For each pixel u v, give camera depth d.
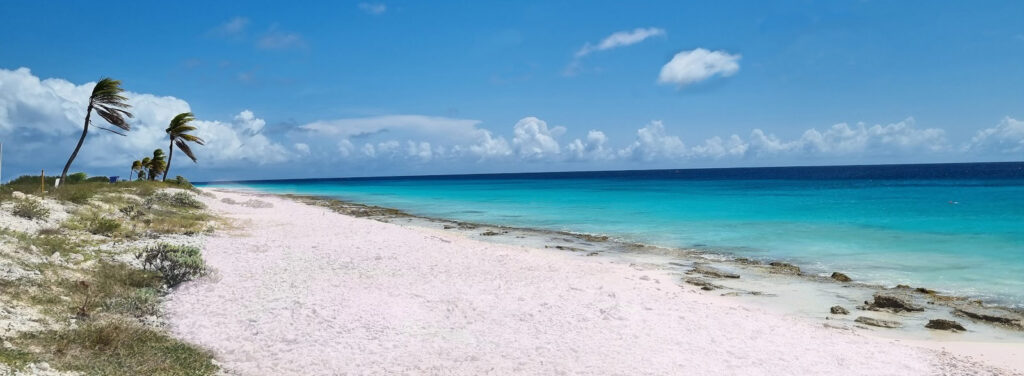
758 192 80.19
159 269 14.30
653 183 129.88
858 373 10.47
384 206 60.03
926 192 71.50
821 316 15.73
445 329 11.70
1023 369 11.18
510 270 18.98
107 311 11.03
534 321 12.51
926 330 14.50
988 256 24.66
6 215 17.66
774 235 32.69
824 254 26.14
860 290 18.94
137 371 8.34
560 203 61.81
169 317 11.50
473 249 23.86
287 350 9.97
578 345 10.91
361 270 17.30
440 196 82.00
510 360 9.95
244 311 12.05
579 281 17.69
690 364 10.16
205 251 18.81
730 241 30.55
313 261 18.28
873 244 28.77
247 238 23.05
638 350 10.77
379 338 10.81
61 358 8.16
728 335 12.40
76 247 15.78
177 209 30.36
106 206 25.05
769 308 16.59
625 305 14.41
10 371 7.09
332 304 12.81
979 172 173.38
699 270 22.09
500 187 117.88
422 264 19.02
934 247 27.39
